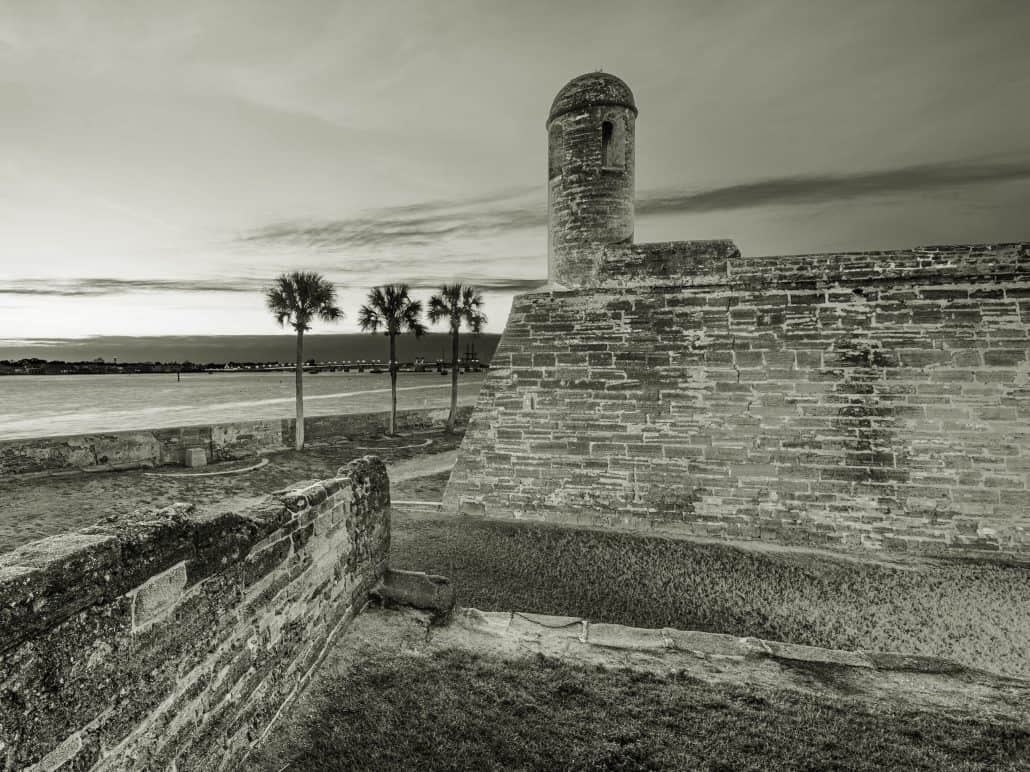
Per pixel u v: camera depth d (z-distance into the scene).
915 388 9.30
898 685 4.85
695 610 6.97
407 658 4.81
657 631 5.72
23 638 1.98
